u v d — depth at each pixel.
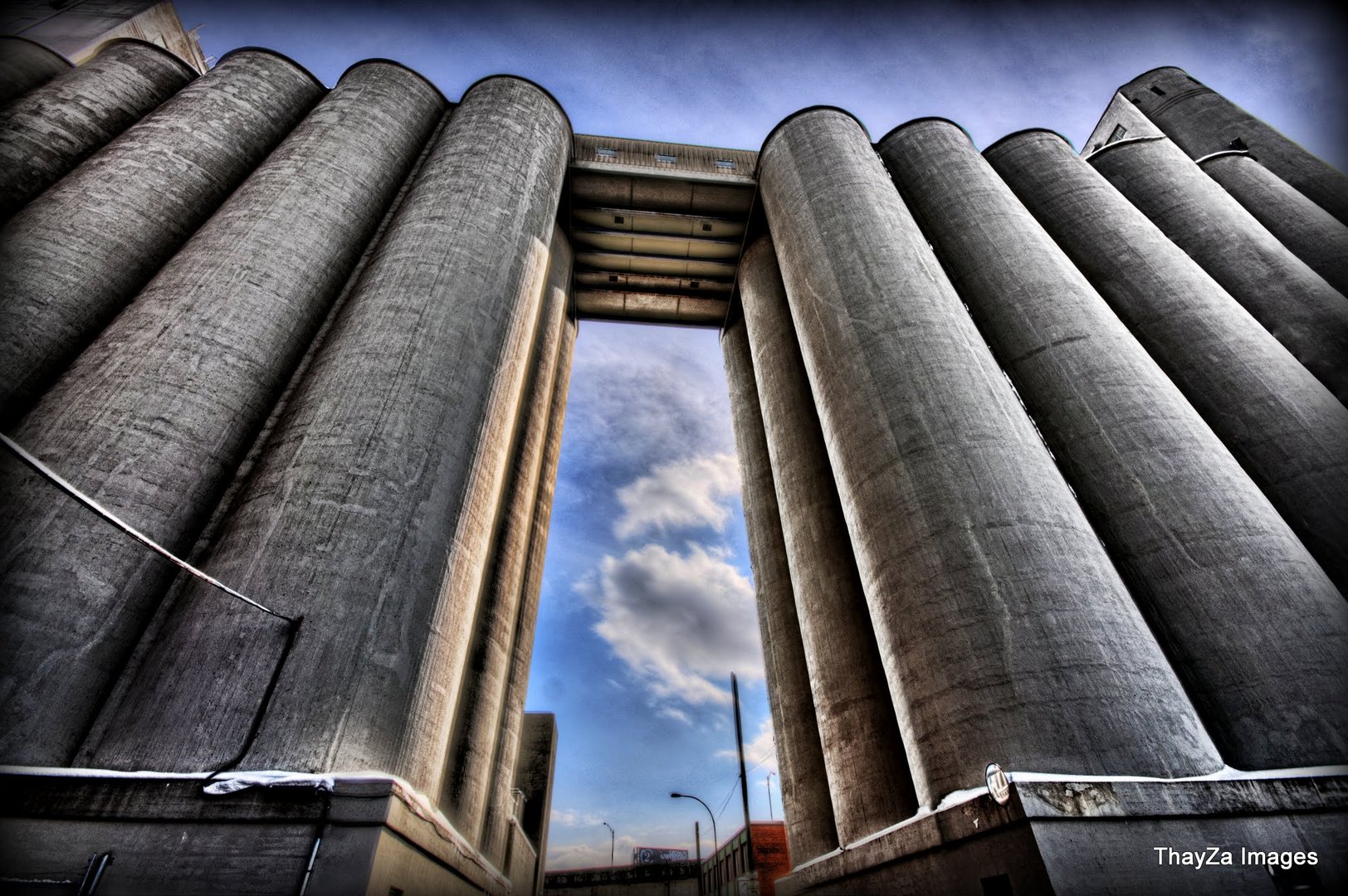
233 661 7.07
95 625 7.23
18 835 5.60
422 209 12.82
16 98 12.90
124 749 6.56
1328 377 12.35
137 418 8.64
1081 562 8.30
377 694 7.30
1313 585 8.18
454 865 8.12
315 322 11.48
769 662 15.56
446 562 8.97
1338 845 6.07
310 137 13.66
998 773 6.30
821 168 15.55
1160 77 25.84
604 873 49.50
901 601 8.87
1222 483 9.20
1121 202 15.24
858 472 10.37
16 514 7.43
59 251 10.10
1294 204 17.72
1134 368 10.80
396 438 9.24
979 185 14.90
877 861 8.79
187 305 9.97
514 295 12.63
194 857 5.61
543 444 17.72
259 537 8.07
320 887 5.47
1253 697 7.51
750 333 18.83
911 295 11.84
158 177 11.93
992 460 9.32
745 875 32.62
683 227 20.75
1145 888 5.58
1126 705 7.09
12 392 8.69
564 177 18.50
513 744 14.45
